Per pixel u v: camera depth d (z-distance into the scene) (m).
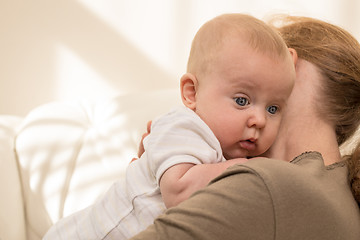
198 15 2.36
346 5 2.29
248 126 0.89
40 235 1.68
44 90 2.45
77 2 2.37
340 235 0.74
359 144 0.95
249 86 0.88
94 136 1.79
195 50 0.94
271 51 0.88
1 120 1.92
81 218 1.03
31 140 1.78
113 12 2.38
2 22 2.38
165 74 2.42
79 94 2.45
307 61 1.00
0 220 1.60
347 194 0.82
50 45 2.40
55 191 1.68
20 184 1.72
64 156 1.74
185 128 0.89
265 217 0.70
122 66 2.42
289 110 0.99
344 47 0.99
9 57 2.41
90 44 2.40
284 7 2.31
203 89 0.91
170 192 0.84
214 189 0.72
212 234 0.68
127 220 0.94
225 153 0.92
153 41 2.39
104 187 1.66
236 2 2.33
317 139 0.97
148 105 1.84
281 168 0.74
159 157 0.86
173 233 0.69
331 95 0.97
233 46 0.88
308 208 0.72
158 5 2.36
